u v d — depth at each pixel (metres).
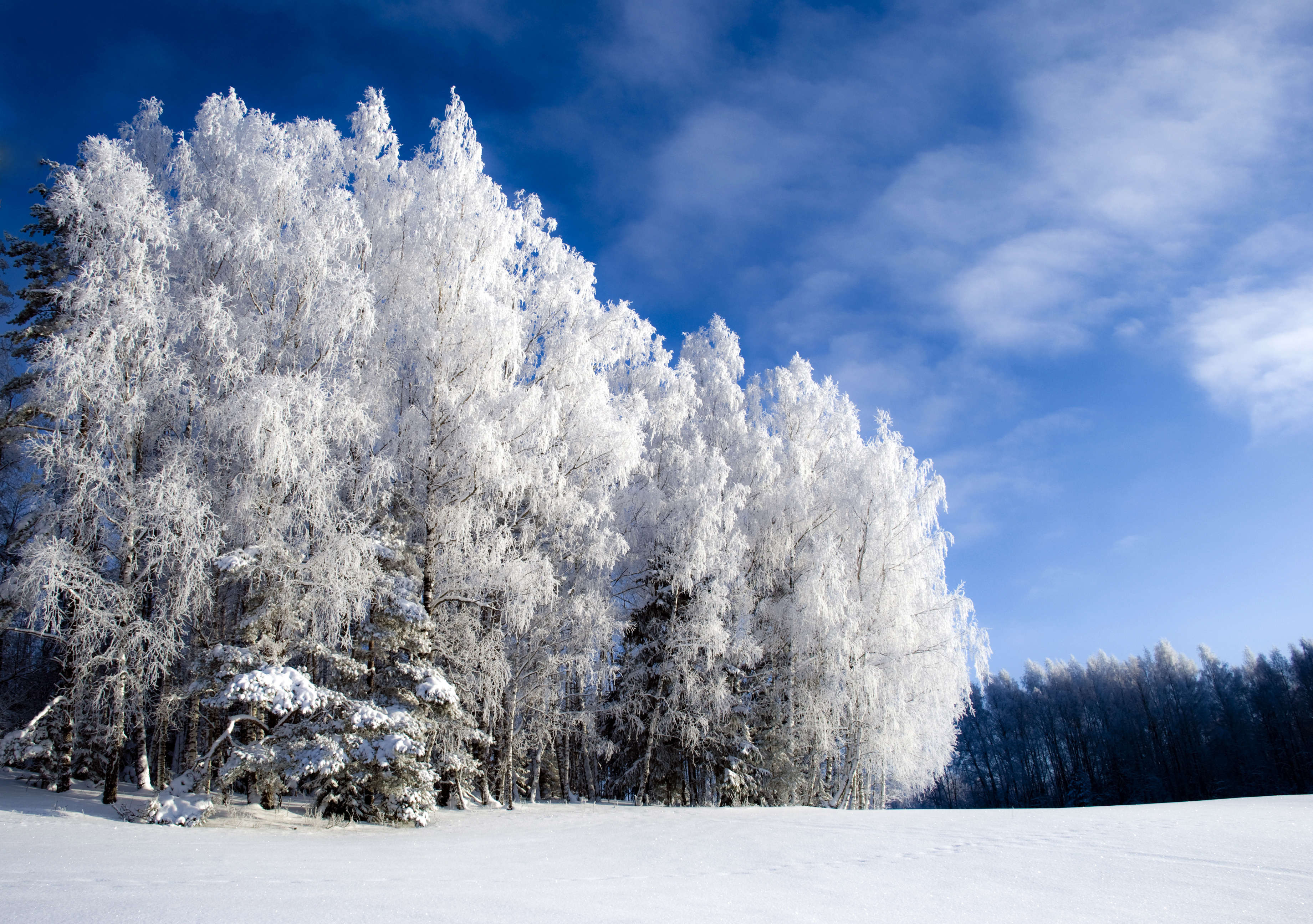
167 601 13.18
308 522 14.60
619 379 24.17
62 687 13.89
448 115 18.08
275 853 8.60
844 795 22.52
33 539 12.71
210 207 17.17
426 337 16.03
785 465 24.09
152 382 13.27
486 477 14.92
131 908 4.67
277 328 15.16
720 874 7.08
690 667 20.33
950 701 21.34
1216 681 56.16
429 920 4.48
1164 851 8.39
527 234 20.05
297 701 11.55
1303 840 9.20
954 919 4.98
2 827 9.74
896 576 21.77
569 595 18.94
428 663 14.56
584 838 10.62
